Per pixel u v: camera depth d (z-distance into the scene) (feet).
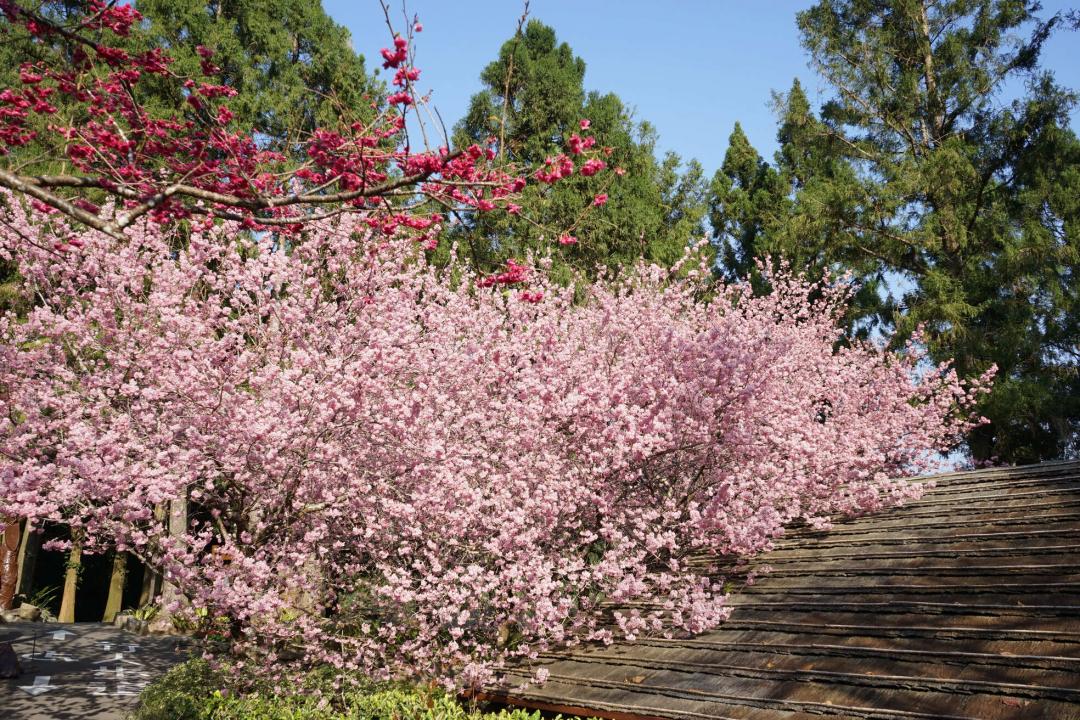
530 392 29.04
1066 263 61.16
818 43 77.61
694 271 44.42
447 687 25.98
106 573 71.10
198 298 33.19
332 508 28.45
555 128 71.97
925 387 48.44
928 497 28.19
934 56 76.33
